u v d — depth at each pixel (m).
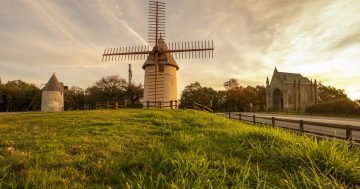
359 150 7.08
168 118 18.02
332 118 38.28
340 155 5.75
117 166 5.76
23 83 98.50
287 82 99.12
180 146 7.85
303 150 6.26
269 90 104.06
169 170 5.24
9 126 13.59
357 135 16.11
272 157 6.81
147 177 4.81
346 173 5.23
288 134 9.70
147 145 8.46
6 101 85.12
